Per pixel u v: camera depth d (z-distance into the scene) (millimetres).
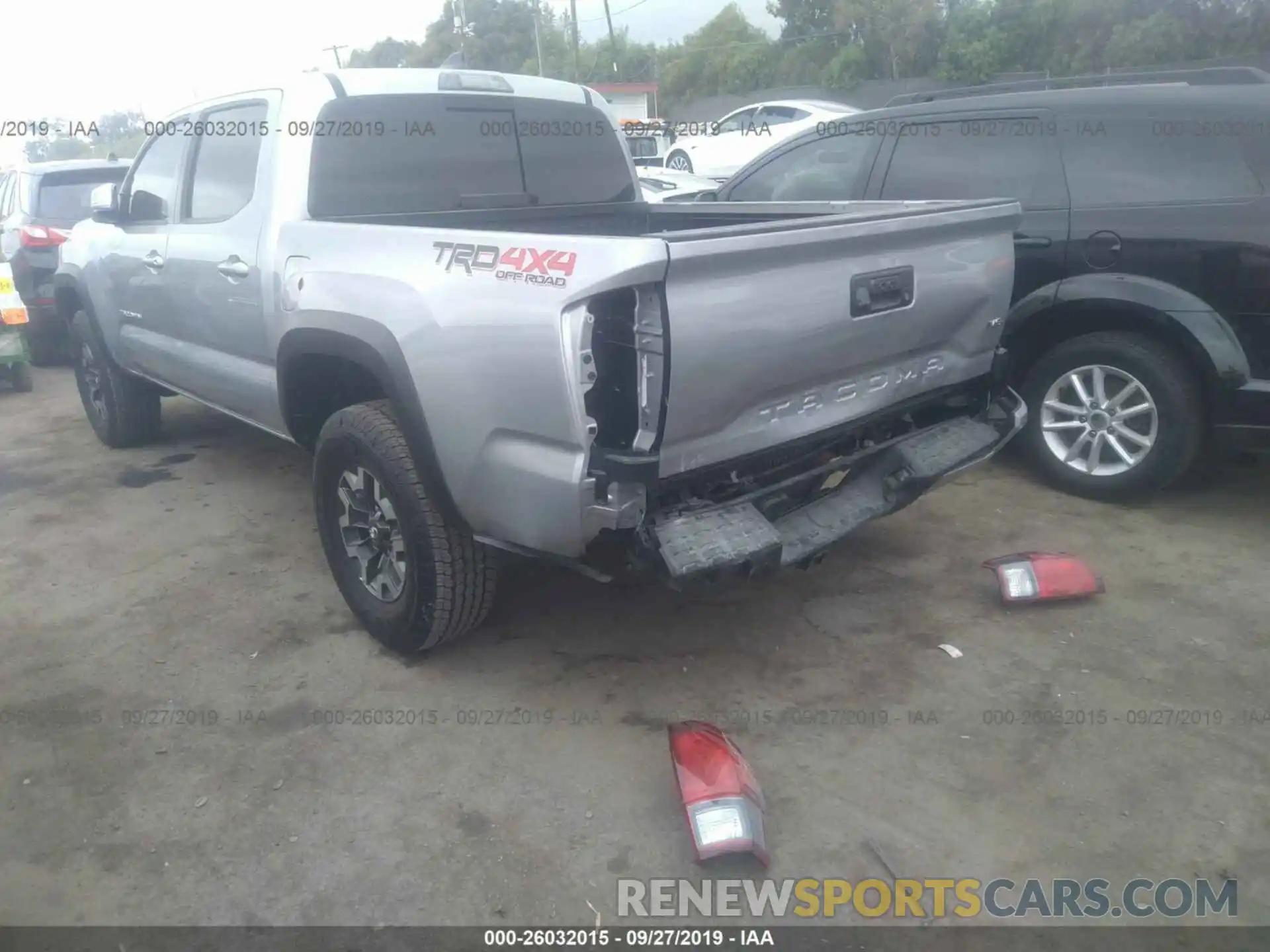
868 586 4164
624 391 2730
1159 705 3320
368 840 2783
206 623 3986
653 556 2814
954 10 27797
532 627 3887
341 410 3564
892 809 2873
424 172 4102
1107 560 4332
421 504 3287
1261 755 3064
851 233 3037
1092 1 25203
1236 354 4371
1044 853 2705
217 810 2914
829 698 3404
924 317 3471
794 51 34219
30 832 2838
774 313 2891
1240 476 5270
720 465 2988
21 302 8086
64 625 3988
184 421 6930
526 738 3217
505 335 2805
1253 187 4328
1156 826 2789
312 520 5031
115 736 3264
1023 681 3475
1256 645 3654
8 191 9953
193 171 4566
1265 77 4738
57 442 6547
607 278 2576
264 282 3883
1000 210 3697
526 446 2863
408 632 3512
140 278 5023
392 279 3189
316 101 3832
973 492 5117
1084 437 4918
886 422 3727
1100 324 4867
